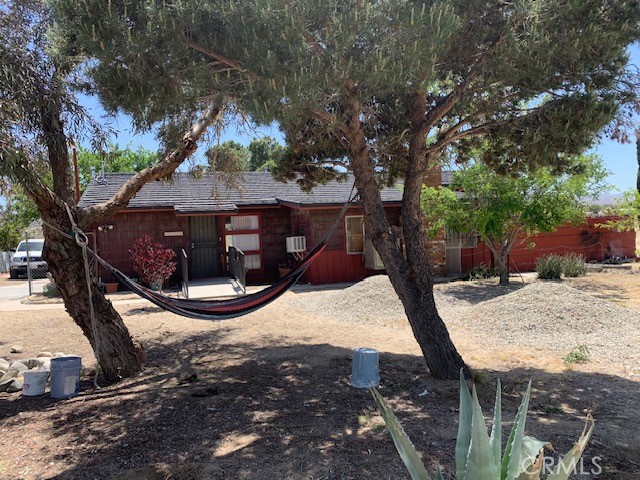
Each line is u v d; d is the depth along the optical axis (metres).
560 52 5.31
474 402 2.24
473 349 7.92
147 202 16.25
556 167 7.01
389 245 6.42
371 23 4.54
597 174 13.52
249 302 6.64
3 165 5.04
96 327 6.34
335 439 4.41
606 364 6.89
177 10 4.36
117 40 4.29
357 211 16.83
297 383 6.30
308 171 8.69
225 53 4.88
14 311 13.15
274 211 18.06
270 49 4.41
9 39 5.73
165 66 4.57
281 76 4.36
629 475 3.66
